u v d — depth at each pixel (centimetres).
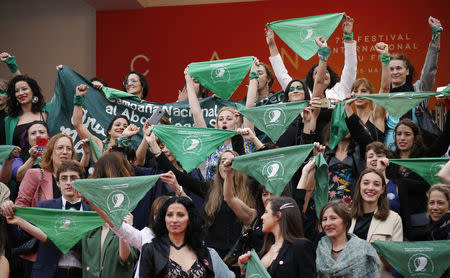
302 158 736
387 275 696
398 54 978
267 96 1035
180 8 1453
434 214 757
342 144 877
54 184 843
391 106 841
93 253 706
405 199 800
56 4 1516
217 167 805
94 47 1493
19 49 1517
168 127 813
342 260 645
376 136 909
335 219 664
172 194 813
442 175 715
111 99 1068
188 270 635
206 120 1062
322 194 732
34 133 952
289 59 1380
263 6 1416
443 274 689
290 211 659
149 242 664
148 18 1463
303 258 635
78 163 775
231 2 1432
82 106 1050
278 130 834
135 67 1457
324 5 1387
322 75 905
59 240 689
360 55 1367
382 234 719
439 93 838
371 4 1370
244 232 745
